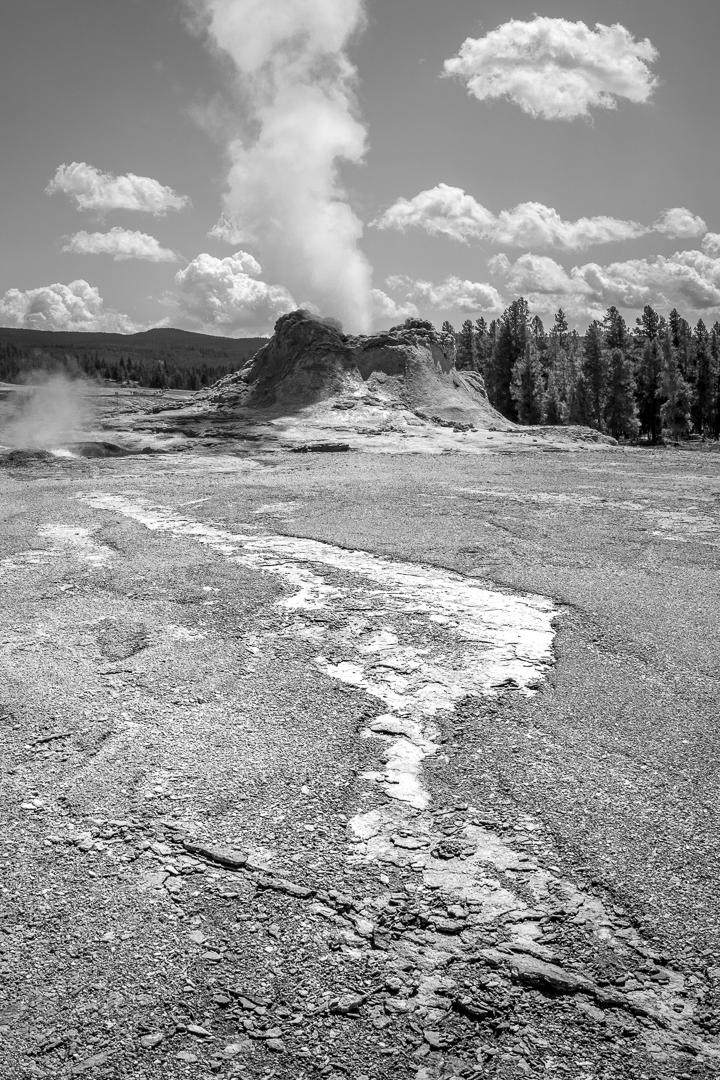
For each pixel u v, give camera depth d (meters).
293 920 5.63
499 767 7.62
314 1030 4.76
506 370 76.50
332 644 11.01
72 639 11.25
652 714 8.62
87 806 7.01
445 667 10.11
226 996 4.98
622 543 17.47
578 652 10.52
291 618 12.16
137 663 10.30
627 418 68.31
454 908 5.73
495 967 5.21
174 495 25.62
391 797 7.14
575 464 35.16
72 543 18.05
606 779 7.37
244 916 5.67
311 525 19.80
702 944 5.36
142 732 8.38
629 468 33.28
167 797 7.15
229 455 40.31
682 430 71.94
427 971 5.18
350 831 6.65
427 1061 4.56
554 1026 4.78
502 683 9.56
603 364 69.56
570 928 5.54
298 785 7.34
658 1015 4.84
